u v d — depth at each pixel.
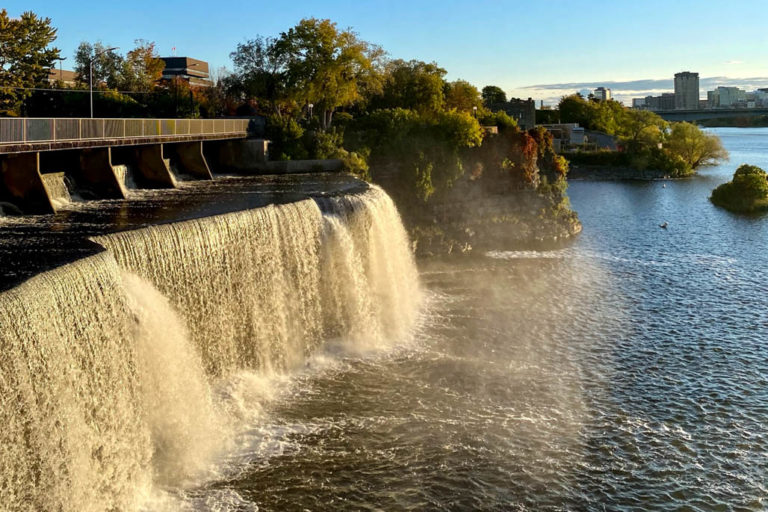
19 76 68.94
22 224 36.91
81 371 24.20
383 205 53.66
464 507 26.52
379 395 35.34
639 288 57.00
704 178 146.12
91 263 26.50
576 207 103.88
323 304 43.53
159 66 109.06
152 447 28.22
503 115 97.19
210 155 68.50
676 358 41.44
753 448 31.17
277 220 39.34
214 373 34.34
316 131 76.06
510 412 33.84
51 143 40.09
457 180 76.56
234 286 35.72
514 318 48.88
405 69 111.69
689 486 28.33
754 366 40.25
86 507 23.91
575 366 40.03
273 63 87.62
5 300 21.23
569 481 28.34
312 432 31.23
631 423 33.16
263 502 26.19
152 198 47.38
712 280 59.56
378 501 26.58
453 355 41.31
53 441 22.28
